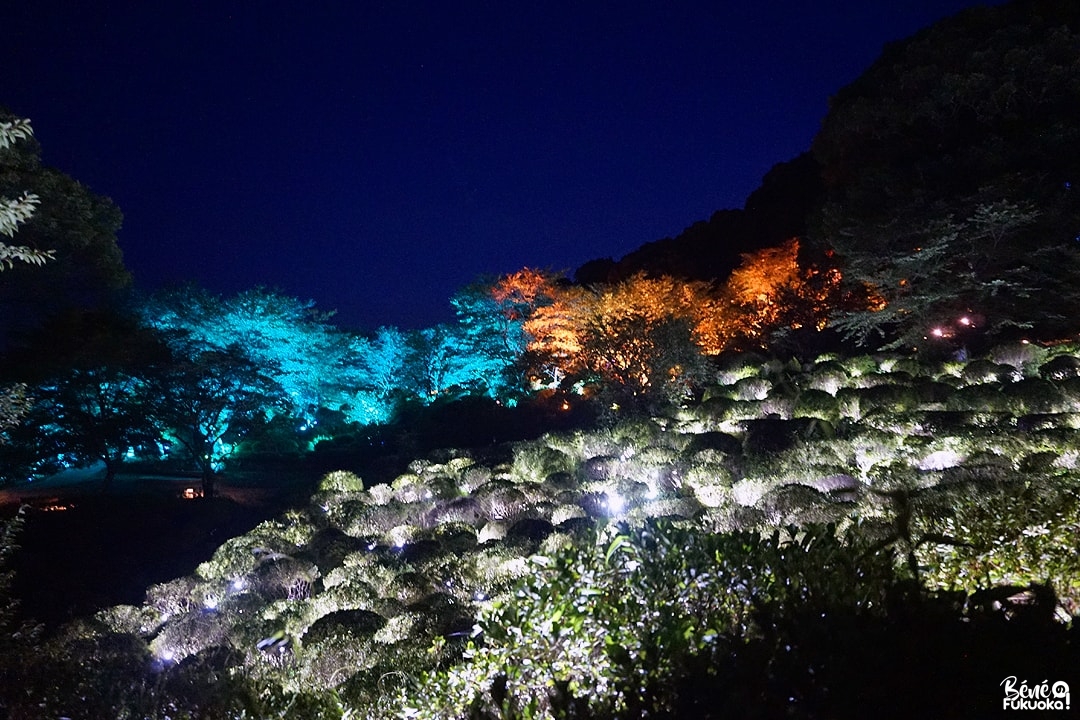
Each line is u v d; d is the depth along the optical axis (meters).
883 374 17.02
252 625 9.91
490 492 14.33
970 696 2.95
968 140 22.14
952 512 6.65
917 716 2.90
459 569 10.73
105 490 23.05
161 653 10.11
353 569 12.02
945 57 23.30
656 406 19.86
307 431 36.72
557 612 4.18
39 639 10.84
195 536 19.11
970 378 16.44
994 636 3.17
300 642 9.20
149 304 31.36
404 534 13.33
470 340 36.12
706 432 15.89
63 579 16.77
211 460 24.77
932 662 3.05
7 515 20.02
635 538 5.05
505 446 19.78
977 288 19.34
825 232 25.31
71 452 22.48
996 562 5.04
